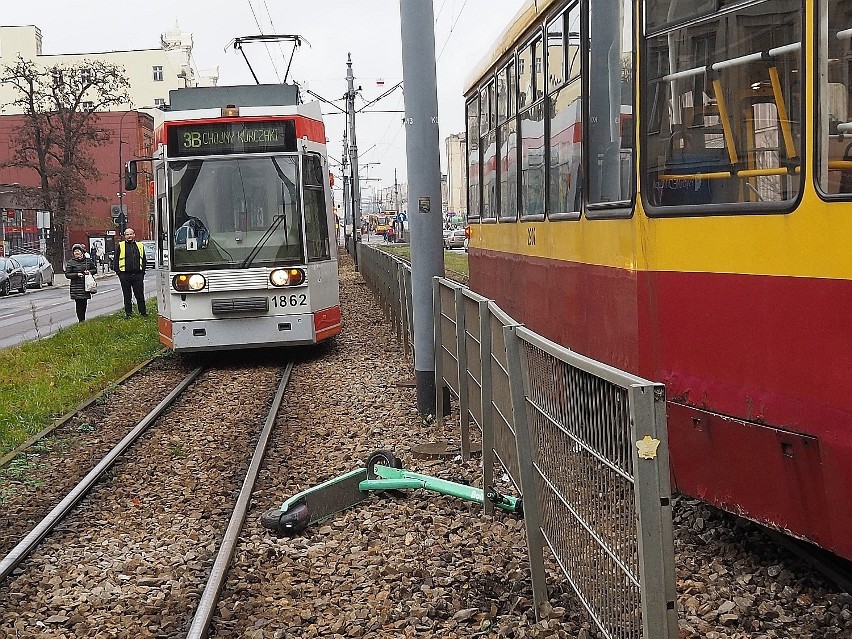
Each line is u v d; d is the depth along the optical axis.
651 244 6.26
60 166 68.06
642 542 3.37
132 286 26.08
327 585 6.13
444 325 10.26
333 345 18.86
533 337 4.88
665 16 6.09
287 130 16.11
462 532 6.99
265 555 6.72
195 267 16.05
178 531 7.51
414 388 13.11
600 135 7.21
